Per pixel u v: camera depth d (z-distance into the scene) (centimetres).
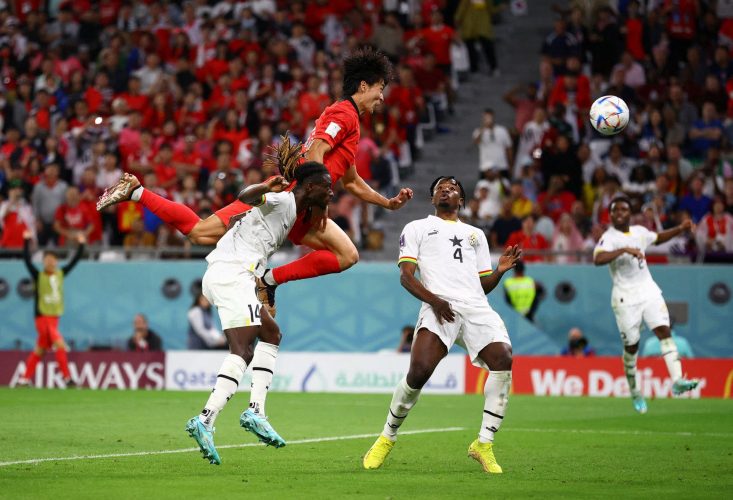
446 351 2502
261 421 2469
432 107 7331
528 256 6119
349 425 3678
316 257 2752
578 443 3183
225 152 6456
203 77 7494
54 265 5462
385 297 6125
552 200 6325
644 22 7412
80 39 8369
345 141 2756
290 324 6169
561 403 4844
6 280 6309
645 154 6681
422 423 3797
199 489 2162
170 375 5638
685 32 7412
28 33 8325
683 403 4884
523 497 2111
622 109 3195
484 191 6438
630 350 4128
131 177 2647
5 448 2877
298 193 2555
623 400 5050
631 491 2206
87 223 6469
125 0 8394
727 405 4766
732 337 5922
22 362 5734
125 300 6256
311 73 7362
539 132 6756
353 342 6125
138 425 3559
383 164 6556
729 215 6184
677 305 5962
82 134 6969
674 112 6919
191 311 6038
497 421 2514
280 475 2403
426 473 2472
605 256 4041
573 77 6975
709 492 2200
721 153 6656
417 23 7738
